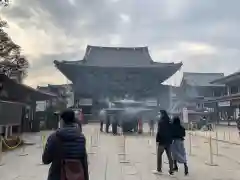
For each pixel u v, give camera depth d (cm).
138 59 7362
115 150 1505
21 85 2417
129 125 2673
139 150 1508
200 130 3356
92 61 7131
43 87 7156
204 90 7869
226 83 6088
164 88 6938
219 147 1688
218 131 3189
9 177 868
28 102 2730
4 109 1583
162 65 6781
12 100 2447
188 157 1304
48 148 429
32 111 2883
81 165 431
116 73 6731
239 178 879
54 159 428
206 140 2105
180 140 928
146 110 2705
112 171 966
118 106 2862
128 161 1163
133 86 6769
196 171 981
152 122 2719
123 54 7481
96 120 5759
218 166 1077
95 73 6656
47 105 3462
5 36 2527
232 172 968
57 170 422
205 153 1432
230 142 1925
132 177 877
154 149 1547
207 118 3684
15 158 1220
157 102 6519
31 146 1652
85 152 443
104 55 7400
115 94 6725
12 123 1695
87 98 6569
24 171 953
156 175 905
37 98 2941
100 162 1141
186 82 7956
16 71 2978
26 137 2191
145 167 1040
